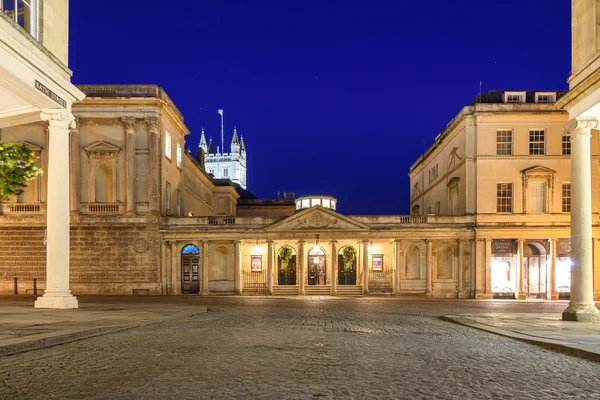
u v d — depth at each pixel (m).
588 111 18.41
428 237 40.06
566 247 38.84
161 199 40.34
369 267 42.62
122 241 39.28
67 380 7.03
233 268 41.22
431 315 22.23
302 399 6.17
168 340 11.23
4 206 38.66
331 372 7.79
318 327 15.36
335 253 40.41
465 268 40.06
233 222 40.88
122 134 39.69
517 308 28.30
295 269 43.53
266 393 6.41
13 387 6.62
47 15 19.58
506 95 41.25
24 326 12.89
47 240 20.56
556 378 7.76
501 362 9.11
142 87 39.94
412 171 61.03
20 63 17.31
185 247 41.09
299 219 40.56
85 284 39.00
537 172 39.03
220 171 160.12
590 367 8.73
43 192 38.88
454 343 11.80
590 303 18.22
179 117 45.19
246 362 8.48
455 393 6.68
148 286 39.16
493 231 39.16
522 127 39.53
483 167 39.59
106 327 12.77
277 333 13.06
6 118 21.19
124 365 8.12
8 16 17.22
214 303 29.88
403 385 7.04
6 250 38.50
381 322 17.94
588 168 18.77
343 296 39.88
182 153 47.47
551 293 38.53
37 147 38.78
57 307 20.11
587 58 18.42
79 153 39.50
